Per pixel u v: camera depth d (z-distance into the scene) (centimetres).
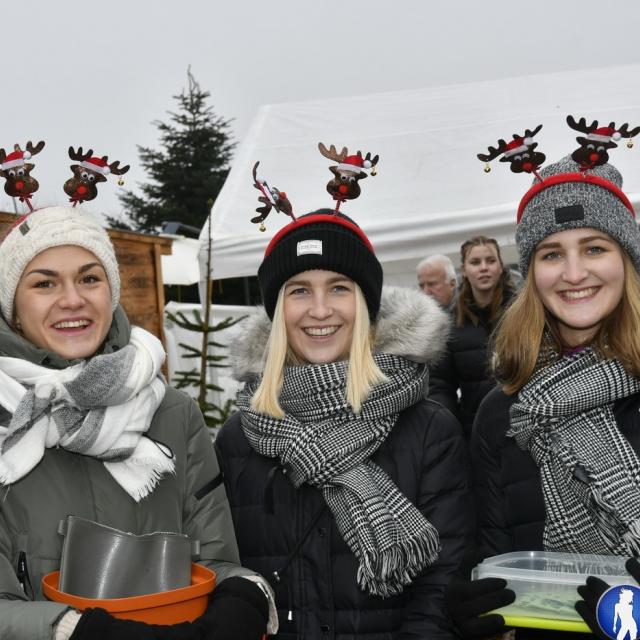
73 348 171
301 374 197
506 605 159
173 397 189
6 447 158
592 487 167
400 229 557
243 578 167
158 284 527
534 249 188
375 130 647
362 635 183
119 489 171
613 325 179
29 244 167
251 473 201
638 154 542
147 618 145
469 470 198
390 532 179
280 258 201
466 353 398
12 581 153
